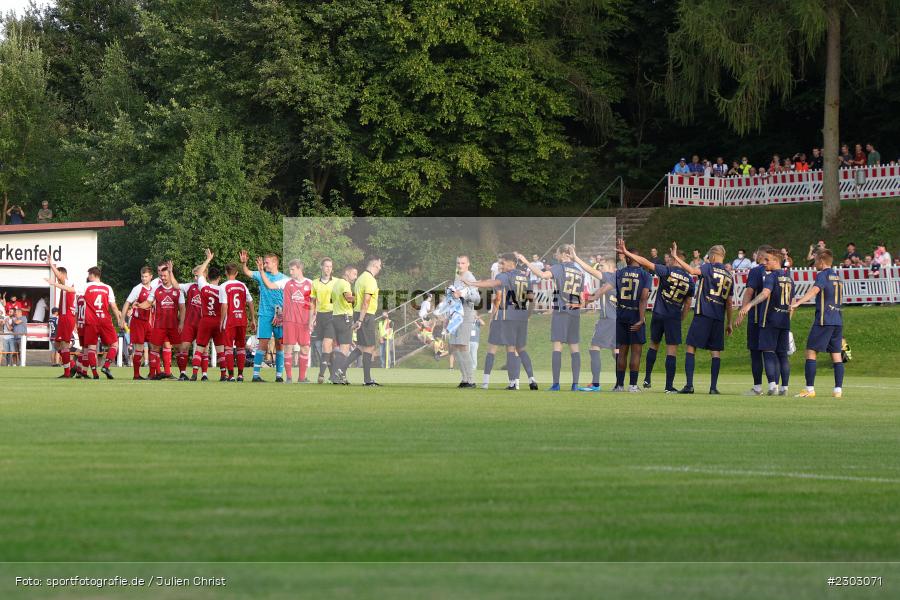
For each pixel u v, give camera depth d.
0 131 100.00
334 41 82.19
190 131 79.44
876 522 9.43
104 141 82.50
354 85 80.25
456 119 79.94
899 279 68.88
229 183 77.25
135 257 87.94
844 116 96.00
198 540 8.13
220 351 38.16
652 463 13.48
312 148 78.50
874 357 57.22
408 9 81.75
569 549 8.04
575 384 35.25
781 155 99.88
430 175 78.62
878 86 79.56
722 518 9.49
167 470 12.04
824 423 20.95
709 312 34.31
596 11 92.69
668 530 8.88
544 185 86.38
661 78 99.88
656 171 101.69
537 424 19.45
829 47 80.94
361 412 21.86
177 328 38.75
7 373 45.06
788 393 34.91
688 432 18.31
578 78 89.31
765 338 33.66
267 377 43.56
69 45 118.75
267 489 10.70
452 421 19.84
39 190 102.94
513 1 81.25
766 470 13.00
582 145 99.00
